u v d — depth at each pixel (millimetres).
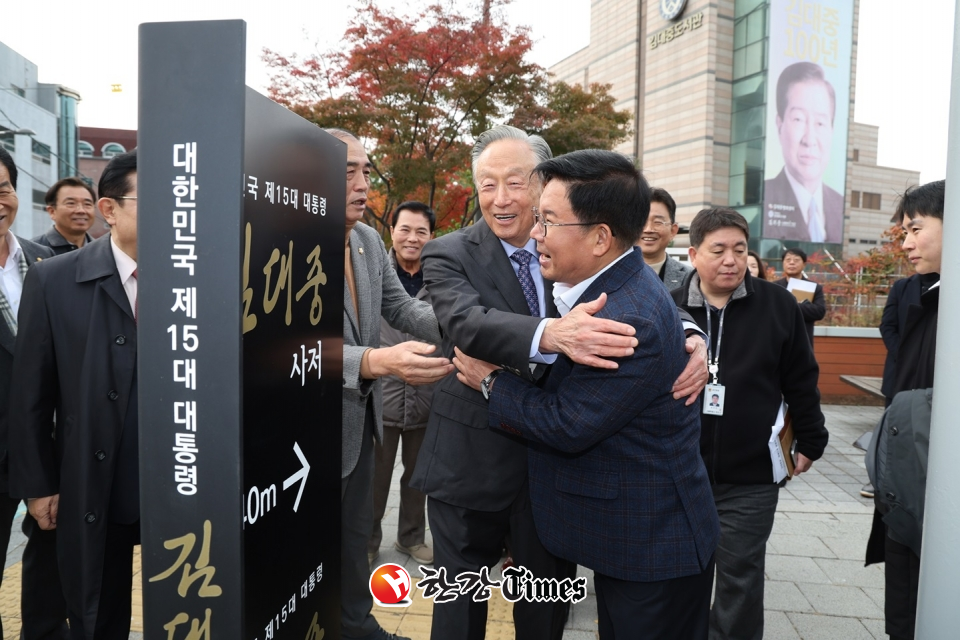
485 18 9102
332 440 1403
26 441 1777
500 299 1799
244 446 988
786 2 27422
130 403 1751
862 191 41125
